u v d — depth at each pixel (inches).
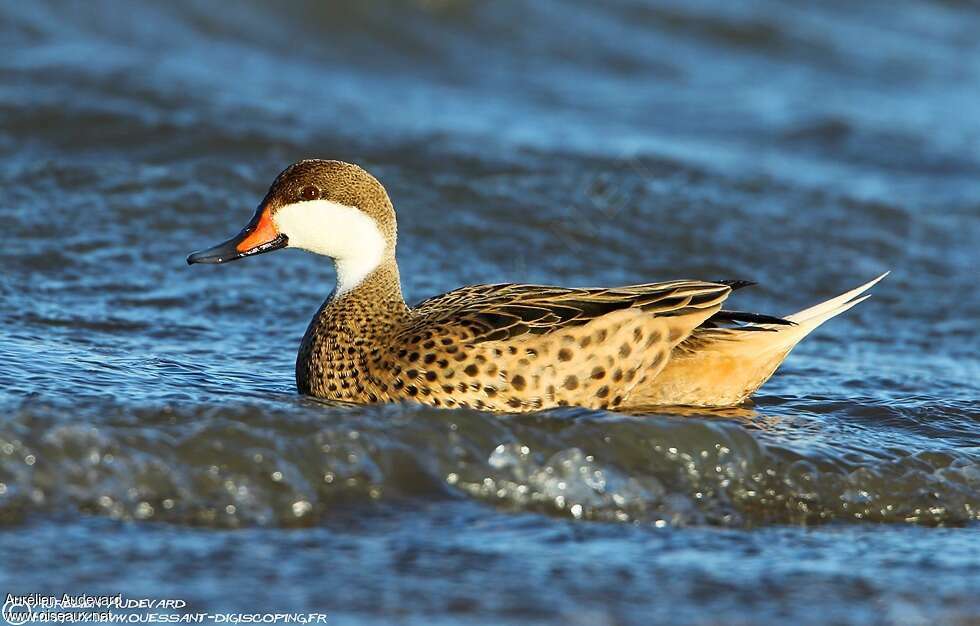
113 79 837.2
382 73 1002.7
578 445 423.8
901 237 780.6
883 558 397.1
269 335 574.9
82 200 695.7
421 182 762.8
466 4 1083.3
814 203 810.2
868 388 538.3
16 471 383.2
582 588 362.9
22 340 517.3
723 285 474.6
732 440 435.5
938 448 458.6
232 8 998.4
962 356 614.5
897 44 1241.4
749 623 350.6
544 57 1074.7
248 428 409.1
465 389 446.9
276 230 496.7
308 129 813.9
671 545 395.2
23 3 924.6
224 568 362.0
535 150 838.5
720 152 898.7
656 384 473.7
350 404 455.5
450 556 375.6
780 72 1125.1
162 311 590.9
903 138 979.3
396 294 489.1
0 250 631.8
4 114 772.0
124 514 383.2
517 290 479.5
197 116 802.2
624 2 1168.2
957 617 361.7
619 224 751.7
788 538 407.2
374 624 339.9
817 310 494.0
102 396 440.5
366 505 398.9
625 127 938.7
